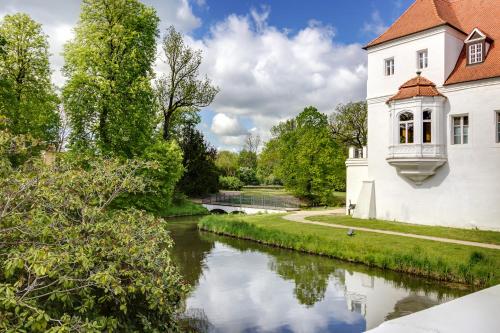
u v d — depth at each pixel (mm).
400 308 12133
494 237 18812
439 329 2145
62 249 5520
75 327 4746
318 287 14516
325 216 28672
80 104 23438
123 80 24438
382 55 25344
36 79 25938
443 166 22359
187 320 11469
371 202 25516
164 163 31016
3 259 5480
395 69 24641
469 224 21234
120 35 24172
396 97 23109
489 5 24062
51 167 6816
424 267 14953
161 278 6289
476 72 21250
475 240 18469
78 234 6109
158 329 6898
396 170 24422
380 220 24906
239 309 12383
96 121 24344
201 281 15555
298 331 10688
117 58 24859
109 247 6086
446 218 22141
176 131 48250
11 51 24734
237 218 30453
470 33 21953
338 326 10977
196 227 31328
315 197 42812
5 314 4438
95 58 23641
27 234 5648
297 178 42188
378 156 25453
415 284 14367
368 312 11930
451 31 22750
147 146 29078
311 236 20719
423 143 22219
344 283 14867
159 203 27484
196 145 49188
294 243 21016
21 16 25031
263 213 34750
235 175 76375
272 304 12820
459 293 13125
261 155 87062
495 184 20328
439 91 22547
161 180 30859
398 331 2115
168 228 30750
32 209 5875
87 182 7039
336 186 42250
